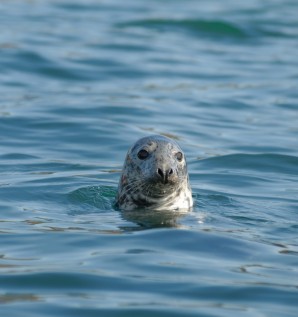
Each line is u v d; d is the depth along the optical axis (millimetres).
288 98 72375
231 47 93625
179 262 32688
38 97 69500
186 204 42625
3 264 32375
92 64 81438
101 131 59781
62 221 39406
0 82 74312
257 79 79062
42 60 81000
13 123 60906
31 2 115562
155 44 92062
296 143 58719
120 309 27906
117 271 31562
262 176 50594
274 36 99375
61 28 97812
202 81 77875
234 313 27672
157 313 27609
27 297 28984
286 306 28484
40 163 52188
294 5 119125
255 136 60469
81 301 28625
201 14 109188
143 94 72000
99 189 46188
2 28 95688
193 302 28641
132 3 117750
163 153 41438
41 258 33219
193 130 61594
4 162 52156
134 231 37156
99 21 103500
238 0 122625
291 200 45000
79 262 32594
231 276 31266
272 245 35531
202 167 52500
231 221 39812
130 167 42406
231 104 70000
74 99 69000
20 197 44125
